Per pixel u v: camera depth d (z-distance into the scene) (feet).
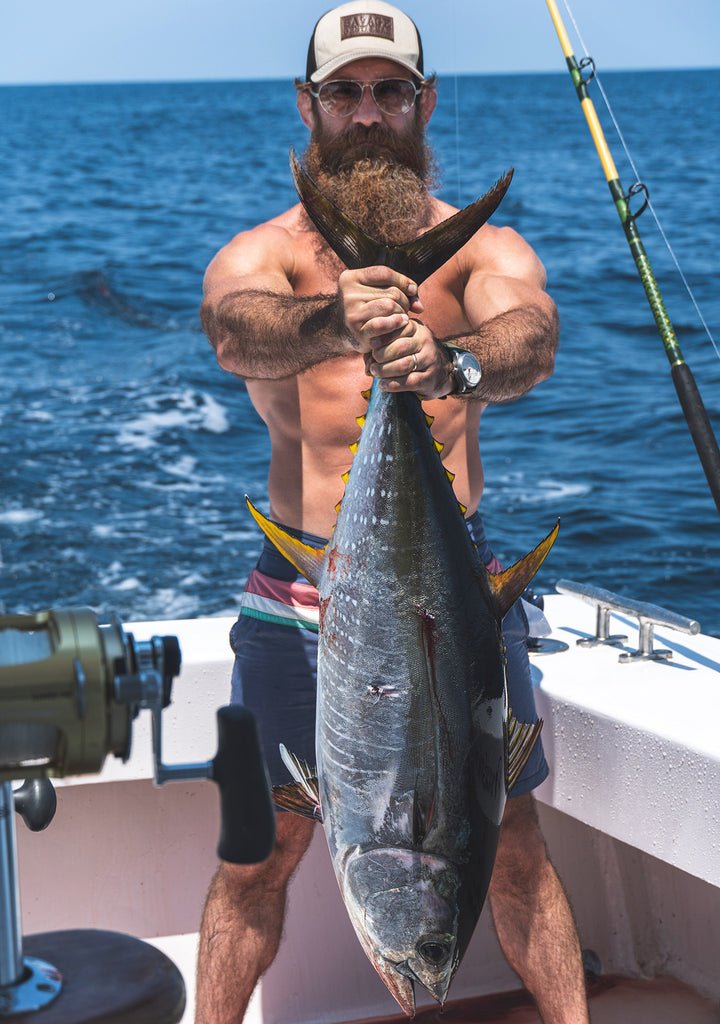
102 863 8.25
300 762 5.41
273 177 123.85
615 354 46.09
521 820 7.08
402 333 4.68
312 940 8.31
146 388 42.32
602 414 37.50
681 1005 7.97
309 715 6.91
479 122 195.72
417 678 4.62
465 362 4.87
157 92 414.82
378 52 6.88
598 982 8.30
